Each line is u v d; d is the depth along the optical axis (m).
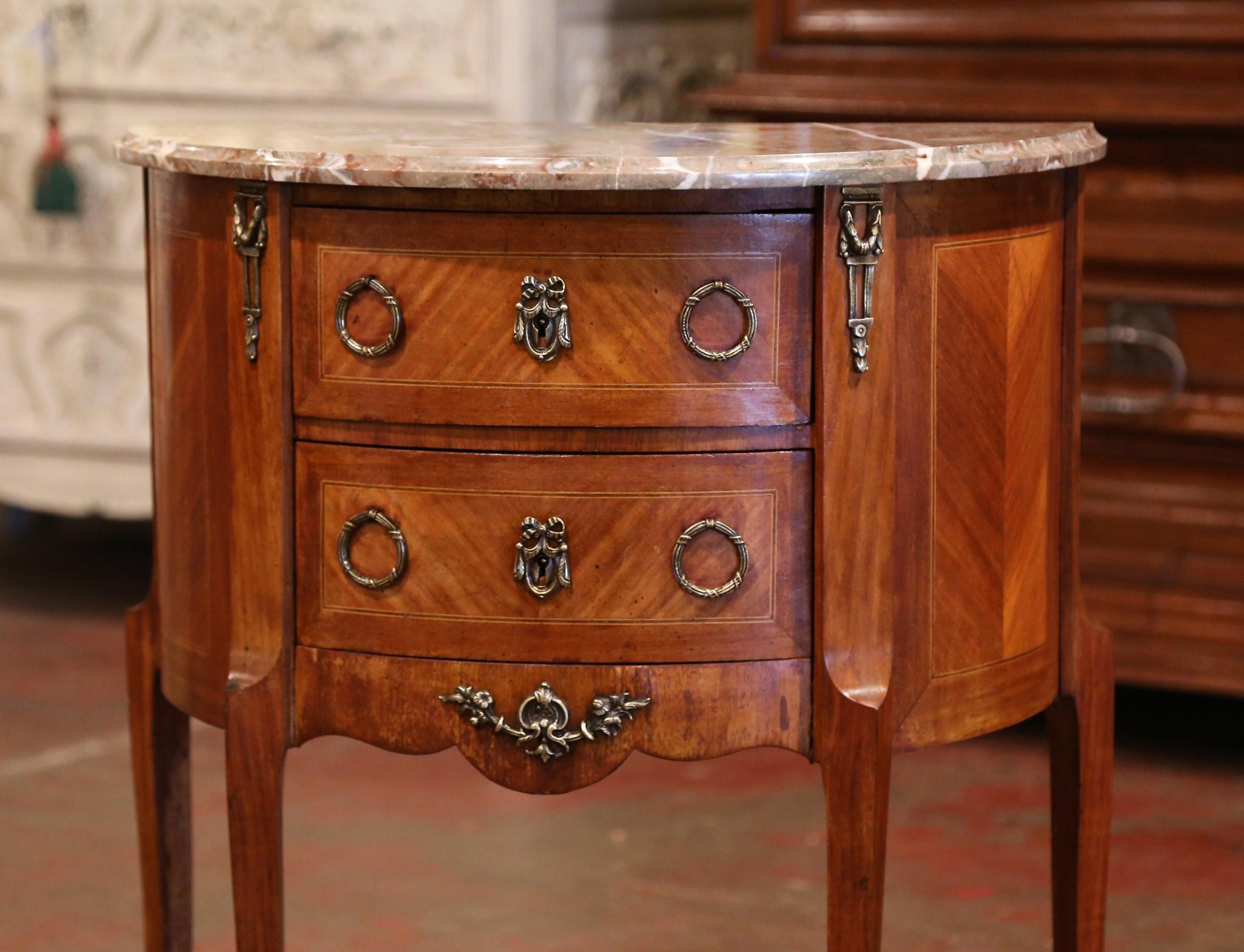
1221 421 2.62
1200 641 2.65
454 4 3.12
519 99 3.14
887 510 1.55
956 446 1.61
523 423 1.51
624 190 1.46
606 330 1.49
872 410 1.53
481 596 1.54
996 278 1.62
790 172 1.44
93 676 3.22
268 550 1.59
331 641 1.59
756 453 1.52
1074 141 1.66
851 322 1.50
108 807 2.63
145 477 3.43
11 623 3.52
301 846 2.49
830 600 1.53
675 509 1.52
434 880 2.38
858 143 1.61
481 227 1.49
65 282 3.40
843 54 2.83
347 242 1.52
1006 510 1.66
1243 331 2.60
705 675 1.54
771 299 1.50
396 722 1.58
